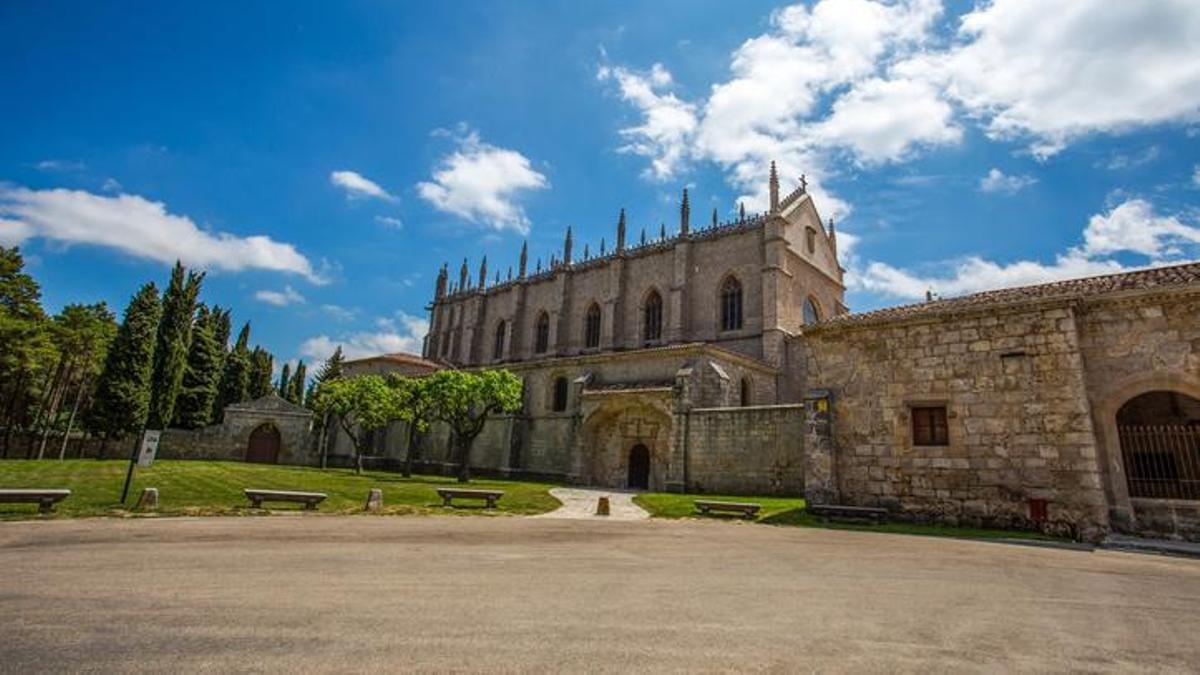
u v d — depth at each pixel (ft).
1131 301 61.62
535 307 228.84
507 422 160.45
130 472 62.69
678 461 119.75
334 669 18.31
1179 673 20.04
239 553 39.17
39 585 28.81
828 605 28.73
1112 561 44.83
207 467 122.42
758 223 173.37
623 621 24.88
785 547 49.11
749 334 168.04
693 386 125.80
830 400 78.18
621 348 196.75
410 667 18.67
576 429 140.97
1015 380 65.98
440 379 133.18
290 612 25.00
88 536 44.14
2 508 57.11
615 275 200.54
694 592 31.01
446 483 124.06
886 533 60.70
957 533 60.75
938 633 24.18
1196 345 57.82
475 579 33.12
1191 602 30.86
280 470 129.39
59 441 167.43
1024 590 33.24
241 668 18.24
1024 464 63.93
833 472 75.92
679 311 181.06
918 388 72.28
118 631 21.88
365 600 27.50
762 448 110.63
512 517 69.77
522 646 21.13
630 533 57.11
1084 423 61.16
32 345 142.82
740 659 20.24
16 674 17.26
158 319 170.60
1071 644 23.08
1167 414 74.18
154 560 35.81
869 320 76.48
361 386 147.74
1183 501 55.36
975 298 74.28
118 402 156.87
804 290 179.63
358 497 81.82
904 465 71.67
